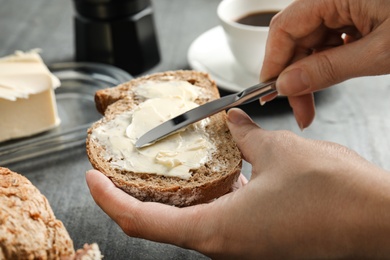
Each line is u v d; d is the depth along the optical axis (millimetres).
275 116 601
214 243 375
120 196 395
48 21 829
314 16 463
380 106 610
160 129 440
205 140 446
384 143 556
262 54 606
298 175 362
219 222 371
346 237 350
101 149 446
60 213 493
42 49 755
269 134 404
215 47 682
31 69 596
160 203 401
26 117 585
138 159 432
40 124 593
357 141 560
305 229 355
